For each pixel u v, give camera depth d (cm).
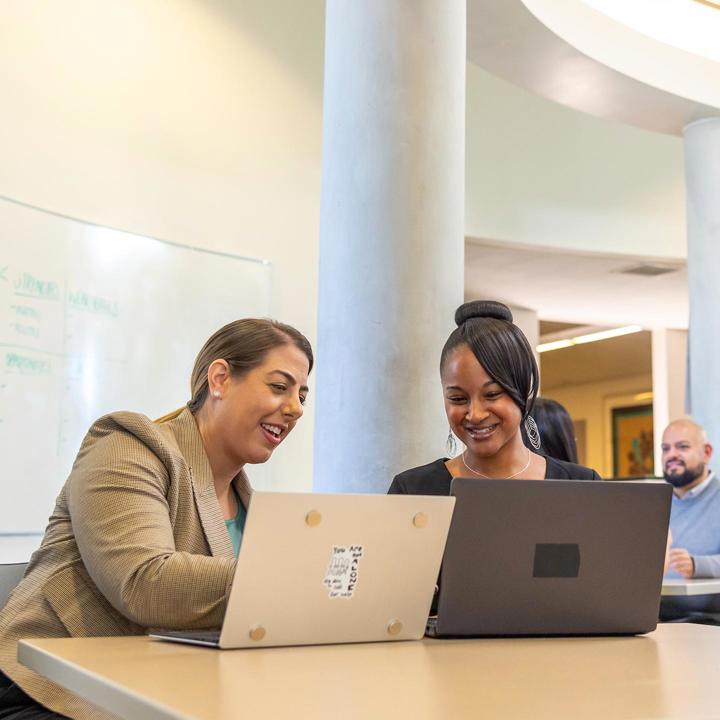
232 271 499
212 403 223
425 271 367
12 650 195
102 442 204
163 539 191
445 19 384
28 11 412
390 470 357
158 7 471
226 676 137
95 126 439
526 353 263
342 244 373
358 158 374
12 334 393
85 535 193
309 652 167
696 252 660
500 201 773
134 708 123
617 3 613
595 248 814
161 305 463
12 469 390
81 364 423
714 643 191
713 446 641
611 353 1487
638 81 611
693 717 113
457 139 384
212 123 496
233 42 510
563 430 358
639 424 1658
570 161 811
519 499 192
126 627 203
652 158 850
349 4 383
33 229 405
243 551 165
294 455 529
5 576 237
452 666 153
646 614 201
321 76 556
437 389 365
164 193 470
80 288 425
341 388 367
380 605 182
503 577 192
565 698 124
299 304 534
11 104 402
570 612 196
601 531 198
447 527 187
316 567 173
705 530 488
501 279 921
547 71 600
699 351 654
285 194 531
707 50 659
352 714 112
